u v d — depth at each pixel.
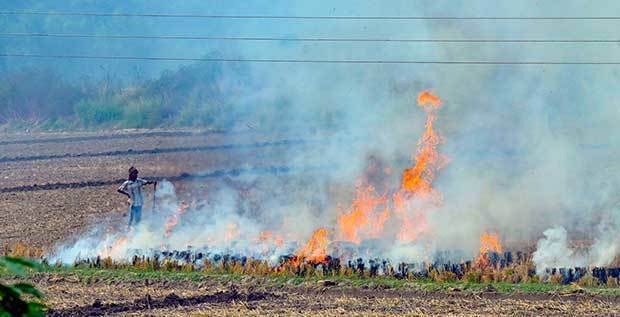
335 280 59.44
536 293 56.22
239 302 53.19
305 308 51.72
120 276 60.97
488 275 59.84
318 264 62.22
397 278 60.62
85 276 60.75
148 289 57.44
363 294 56.28
